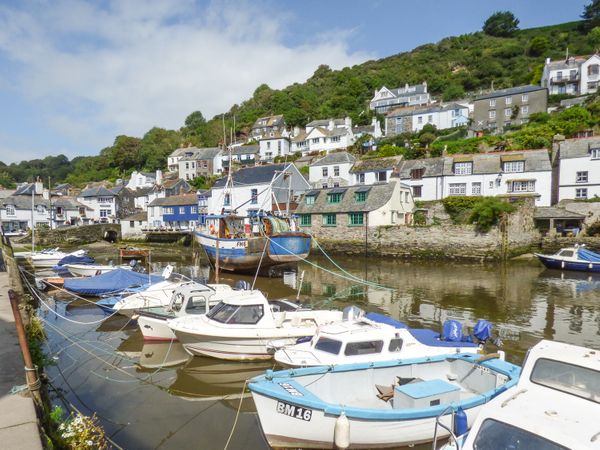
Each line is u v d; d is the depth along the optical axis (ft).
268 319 35.58
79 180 328.70
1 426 13.93
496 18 369.91
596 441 13.83
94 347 39.06
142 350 38.27
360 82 318.24
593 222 104.63
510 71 285.02
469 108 227.61
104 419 25.13
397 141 200.64
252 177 146.00
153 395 28.73
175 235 162.91
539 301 56.90
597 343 38.88
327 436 21.13
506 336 40.96
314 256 115.03
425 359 27.04
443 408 21.66
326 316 39.65
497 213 96.43
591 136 129.49
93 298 57.16
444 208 120.37
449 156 142.92
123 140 335.88
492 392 22.90
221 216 85.66
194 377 31.99
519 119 197.77
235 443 22.53
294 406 21.18
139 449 21.80
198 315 38.14
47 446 13.60
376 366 25.84
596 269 79.46
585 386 16.55
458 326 32.60
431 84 294.25
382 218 112.37
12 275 47.01
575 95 204.13
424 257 103.81
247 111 353.72
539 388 17.48
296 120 290.35
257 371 33.17
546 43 294.46
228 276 81.82
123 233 181.06
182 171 267.18
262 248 76.28
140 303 47.03
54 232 157.17
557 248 99.14
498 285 69.21
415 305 55.21
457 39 372.99
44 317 49.78
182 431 23.76
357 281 74.49
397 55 399.44
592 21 303.68
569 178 118.73
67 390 29.48
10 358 20.86
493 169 127.13
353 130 239.50
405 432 21.53
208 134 337.93
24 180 395.96
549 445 14.05
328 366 24.91
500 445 14.93
